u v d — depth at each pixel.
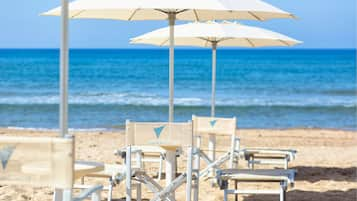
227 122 9.84
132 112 27.06
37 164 5.01
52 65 61.28
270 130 20.83
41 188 9.60
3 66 60.81
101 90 39.53
